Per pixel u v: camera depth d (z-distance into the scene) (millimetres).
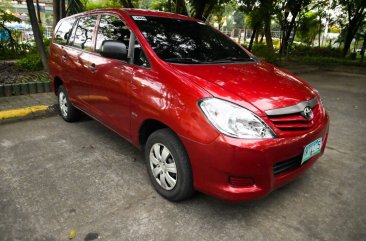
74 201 2777
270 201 2877
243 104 2320
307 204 2844
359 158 3861
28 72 7465
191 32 3553
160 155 2777
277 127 2350
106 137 4281
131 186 3051
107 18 3660
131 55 3084
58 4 8188
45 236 2334
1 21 10781
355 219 2641
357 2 19859
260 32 18656
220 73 2773
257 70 3113
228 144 2184
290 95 2613
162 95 2605
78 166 3434
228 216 2637
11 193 2873
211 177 2328
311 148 2604
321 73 12633
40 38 7430
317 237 2414
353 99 7375
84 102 4023
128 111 3066
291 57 18500
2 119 4742
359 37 22672
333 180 3289
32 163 3475
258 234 2434
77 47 4148
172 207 2727
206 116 2287
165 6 12555
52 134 4348
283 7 14898
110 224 2486
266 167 2270
